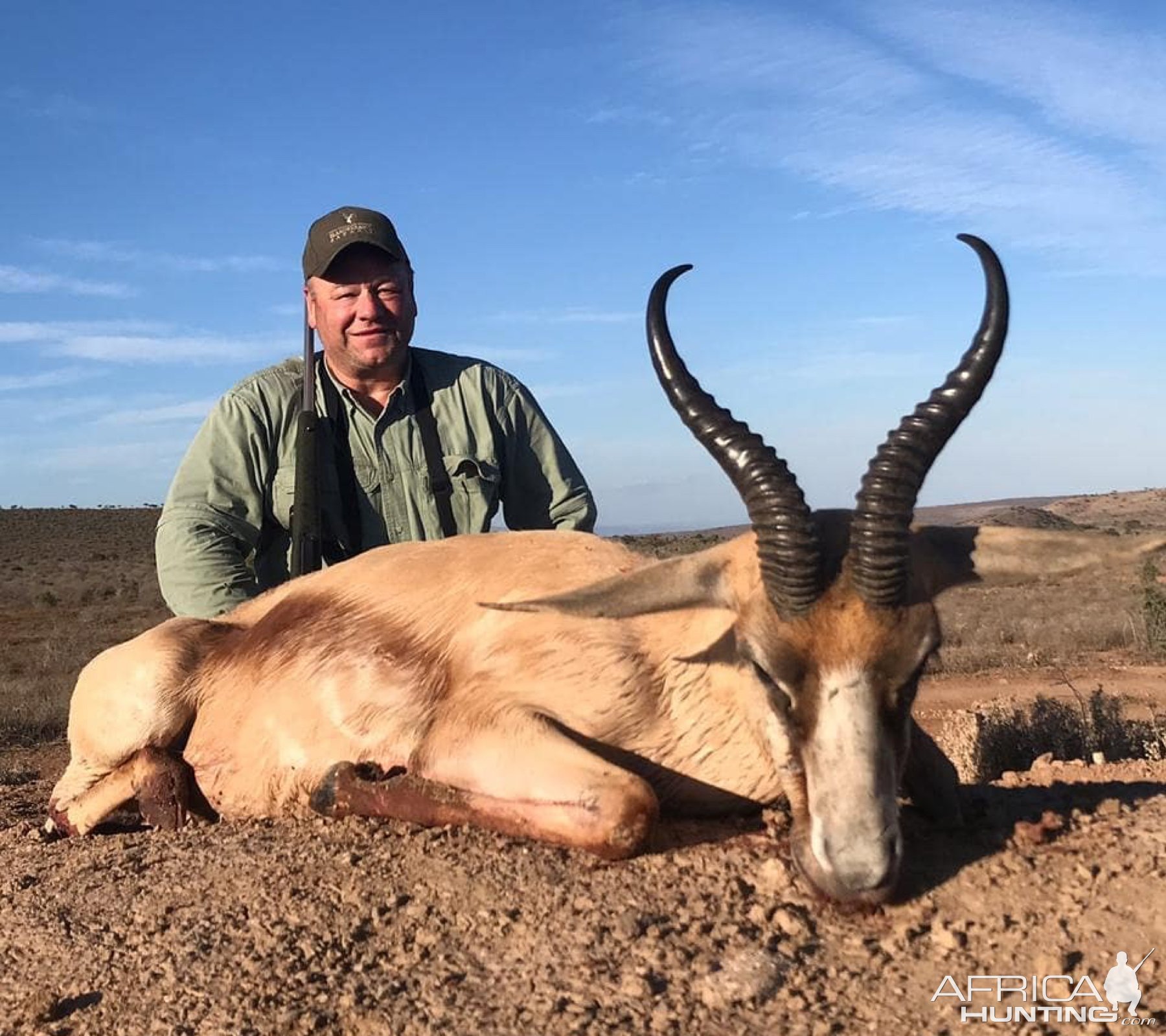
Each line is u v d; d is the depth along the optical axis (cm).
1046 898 117
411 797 146
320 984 115
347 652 160
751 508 123
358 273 199
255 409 201
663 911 119
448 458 208
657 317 133
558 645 147
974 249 126
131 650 175
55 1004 119
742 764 144
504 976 112
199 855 148
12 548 2095
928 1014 101
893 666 119
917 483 120
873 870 112
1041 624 647
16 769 356
